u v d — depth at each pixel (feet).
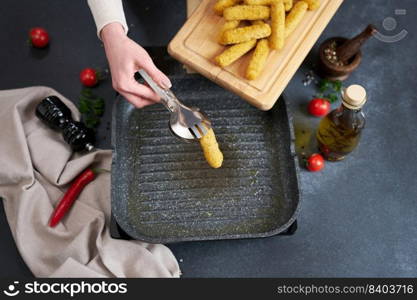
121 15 3.94
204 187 4.40
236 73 4.25
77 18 5.21
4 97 4.73
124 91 3.79
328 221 4.57
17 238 4.31
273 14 4.17
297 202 4.19
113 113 4.32
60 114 4.54
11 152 4.51
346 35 5.14
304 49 4.31
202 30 4.38
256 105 4.23
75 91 5.00
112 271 4.18
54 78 5.03
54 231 4.33
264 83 4.21
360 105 3.88
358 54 4.72
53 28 5.19
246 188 4.40
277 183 4.42
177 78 4.61
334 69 4.69
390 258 4.47
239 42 4.19
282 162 4.49
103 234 4.33
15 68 5.06
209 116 4.66
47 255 4.31
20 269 4.42
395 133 4.83
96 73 4.92
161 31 5.13
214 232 4.26
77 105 4.96
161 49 4.83
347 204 4.62
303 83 4.98
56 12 5.22
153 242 3.96
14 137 4.53
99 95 4.94
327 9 4.40
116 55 3.78
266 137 4.58
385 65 5.03
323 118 4.40
